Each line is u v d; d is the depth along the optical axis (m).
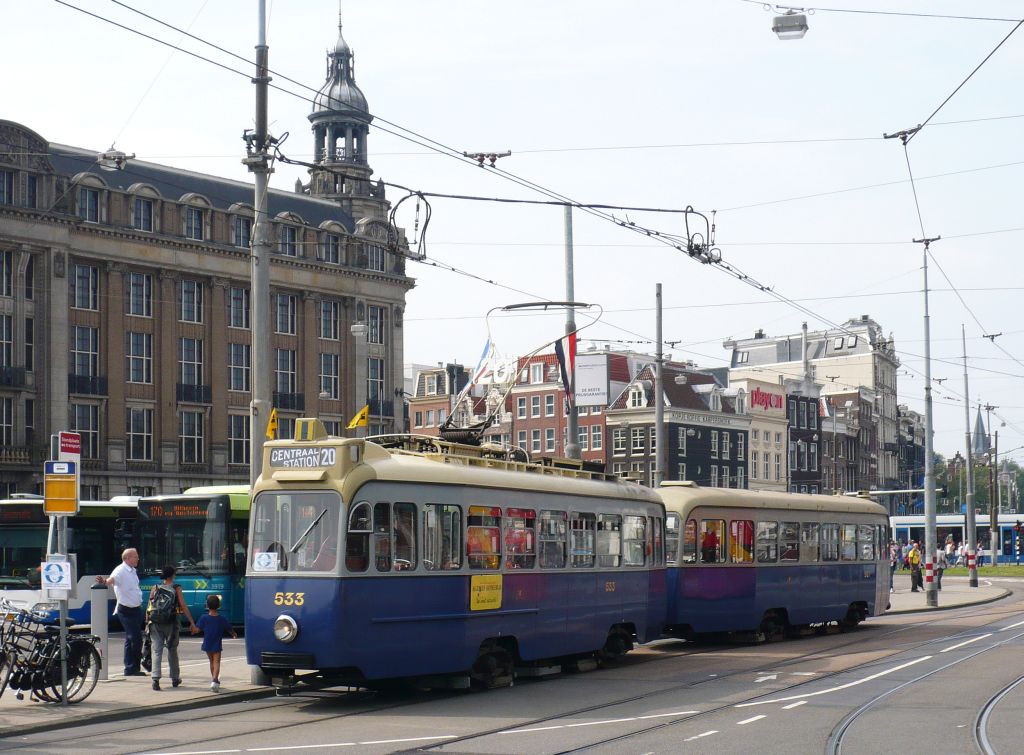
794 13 21.52
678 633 28.12
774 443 109.25
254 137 20.97
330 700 19.11
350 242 77.00
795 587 30.81
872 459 128.38
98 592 21.05
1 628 17.89
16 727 15.95
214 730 15.96
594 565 23.25
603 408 98.69
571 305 28.94
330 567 17.64
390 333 82.88
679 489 28.34
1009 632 31.70
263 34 21.12
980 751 14.06
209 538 33.12
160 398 69.50
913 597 50.22
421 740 14.88
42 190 64.12
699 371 113.62
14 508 35.06
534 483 21.58
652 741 14.71
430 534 19.02
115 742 15.03
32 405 63.81
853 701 18.34
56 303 64.31
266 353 20.86
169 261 69.81
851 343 132.62
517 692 19.91
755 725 16.00
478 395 71.12
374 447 18.45
